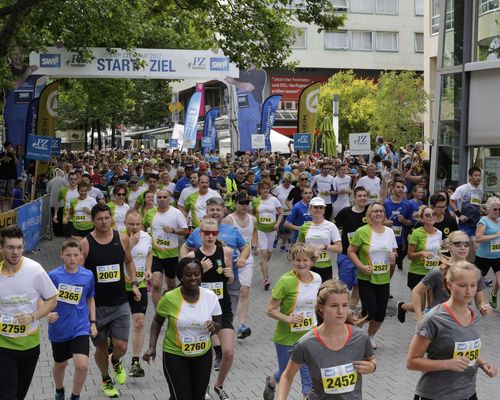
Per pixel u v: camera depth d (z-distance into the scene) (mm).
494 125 16609
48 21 19875
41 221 19250
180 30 25844
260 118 28078
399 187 13359
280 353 6816
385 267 8859
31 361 6133
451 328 4836
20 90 25328
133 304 8141
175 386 6008
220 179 18312
